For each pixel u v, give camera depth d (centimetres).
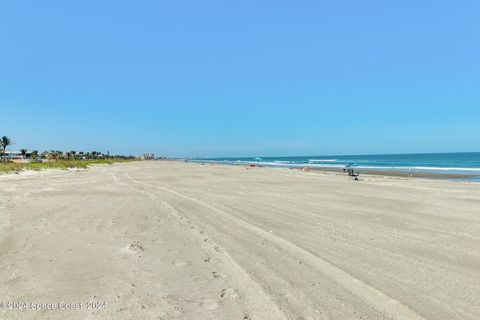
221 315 471
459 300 529
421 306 506
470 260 731
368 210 1377
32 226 1038
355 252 780
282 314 473
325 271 649
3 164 4578
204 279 606
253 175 3769
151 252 770
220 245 827
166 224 1073
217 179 3116
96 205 1471
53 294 539
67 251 774
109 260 711
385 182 2839
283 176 3588
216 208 1380
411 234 966
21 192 1967
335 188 2284
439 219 1199
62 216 1211
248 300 518
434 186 2459
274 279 605
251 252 770
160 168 6022
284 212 1306
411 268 675
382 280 608
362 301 518
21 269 653
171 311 483
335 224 1096
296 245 832
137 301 515
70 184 2525
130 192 1986
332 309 489
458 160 11462
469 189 2248
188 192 1981
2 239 876
